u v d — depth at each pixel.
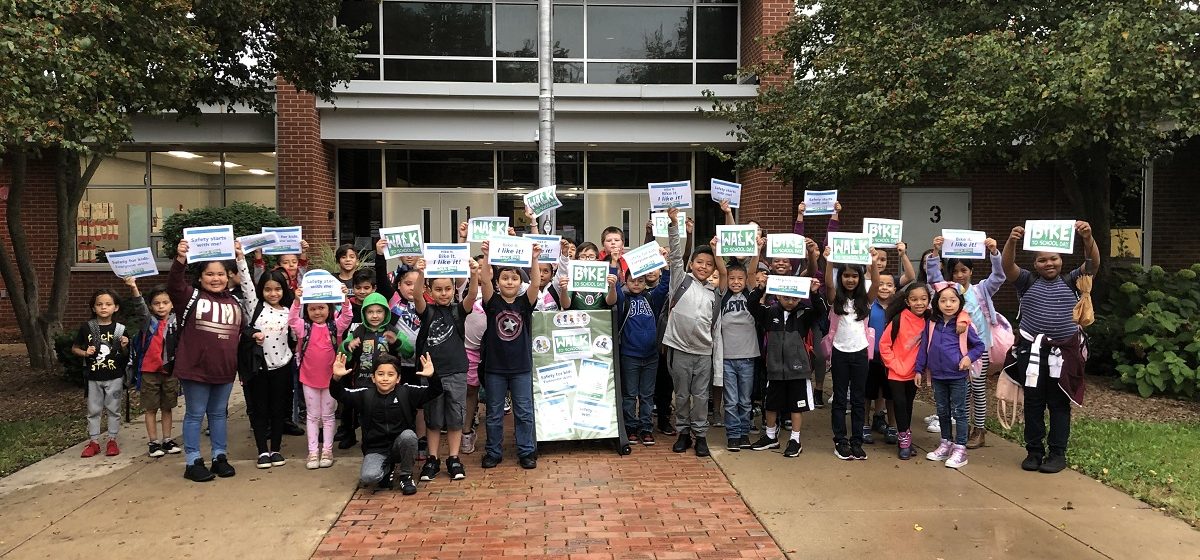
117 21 6.50
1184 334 8.64
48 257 14.37
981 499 5.26
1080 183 10.27
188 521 4.92
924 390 9.11
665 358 7.21
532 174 15.23
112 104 6.64
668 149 14.98
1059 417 5.93
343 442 6.77
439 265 5.79
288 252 7.31
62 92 6.00
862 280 6.25
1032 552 4.36
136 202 14.75
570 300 6.75
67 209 10.37
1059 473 5.84
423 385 5.65
